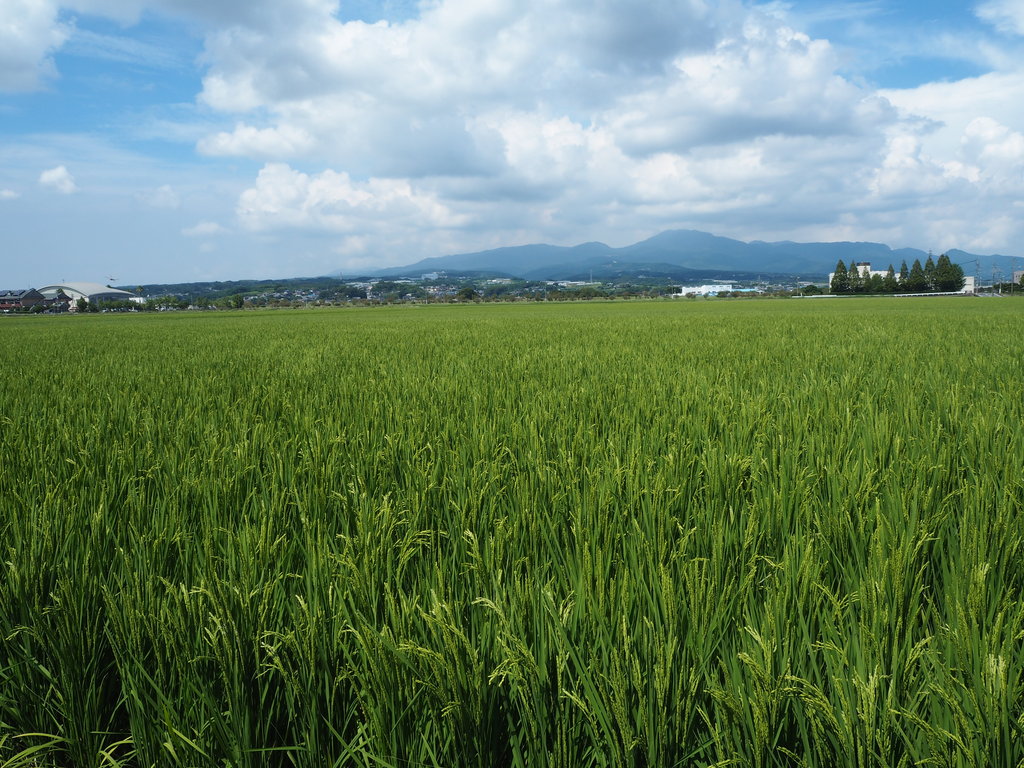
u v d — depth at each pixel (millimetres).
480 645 1875
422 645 1869
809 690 1562
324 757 1783
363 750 1729
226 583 2092
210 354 13594
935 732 1432
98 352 14883
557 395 6180
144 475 3740
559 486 3260
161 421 5215
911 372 7438
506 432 4613
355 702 1838
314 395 6723
